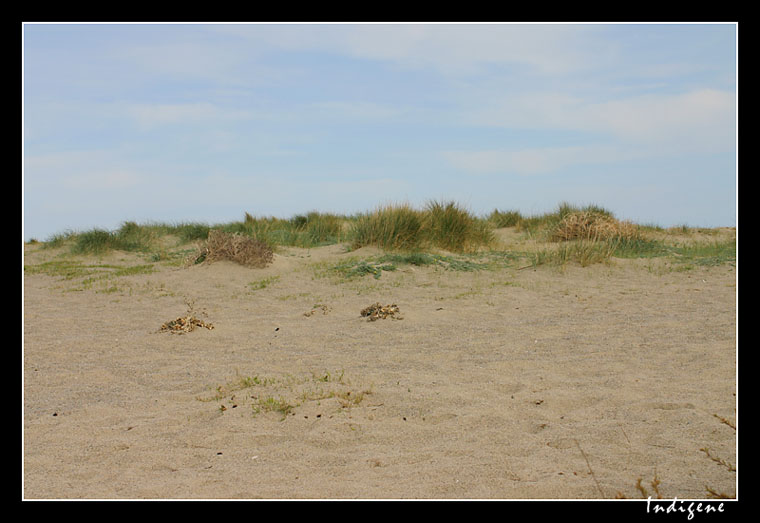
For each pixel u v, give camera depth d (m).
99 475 3.89
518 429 4.43
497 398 5.08
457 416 4.70
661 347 6.45
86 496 3.56
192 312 9.19
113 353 7.03
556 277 11.34
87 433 4.61
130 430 4.66
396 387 5.44
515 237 17.70
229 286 11.14
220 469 3.95
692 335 6.91
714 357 5.97
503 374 5.77
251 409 5.03
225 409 5.04
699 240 17.00
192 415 4.94
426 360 6.36
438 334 7.53
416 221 13.98
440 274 11.52
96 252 16.23
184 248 17.38
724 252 13.94
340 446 4.27
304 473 3.85
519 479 3.62
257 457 4.13
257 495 3.54
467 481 3.63
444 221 14.57
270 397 5.25
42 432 4.64
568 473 3.69
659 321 7.70
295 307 9.41
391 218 14.03
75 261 15.30
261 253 12.54
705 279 10.91
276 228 18.27
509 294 9.92
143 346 7.33
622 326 7.54
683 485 3.51
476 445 4.16
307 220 19.70
